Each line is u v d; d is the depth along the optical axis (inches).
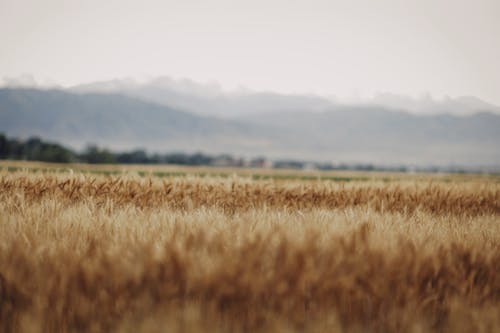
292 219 255.1
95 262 148.3
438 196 481.7
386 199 457.7
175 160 7869.1
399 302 146.4
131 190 432.8
